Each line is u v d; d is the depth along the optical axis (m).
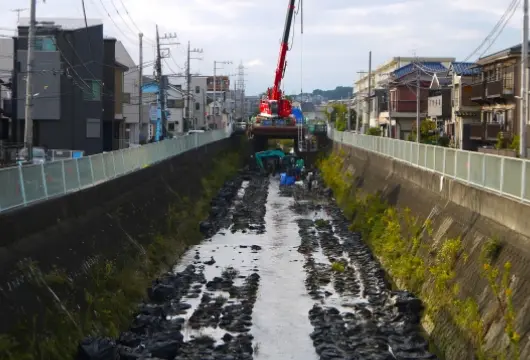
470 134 47.59
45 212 17.34
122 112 54.28
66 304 16.03
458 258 18.45
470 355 14.39
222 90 133.00
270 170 66.44
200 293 22.95
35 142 44.12
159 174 34.91
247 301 22.05
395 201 31.55
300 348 17.69
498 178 17.45
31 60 25.39
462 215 20.03
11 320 13.36
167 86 78.00
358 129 87.06
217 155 62.62
